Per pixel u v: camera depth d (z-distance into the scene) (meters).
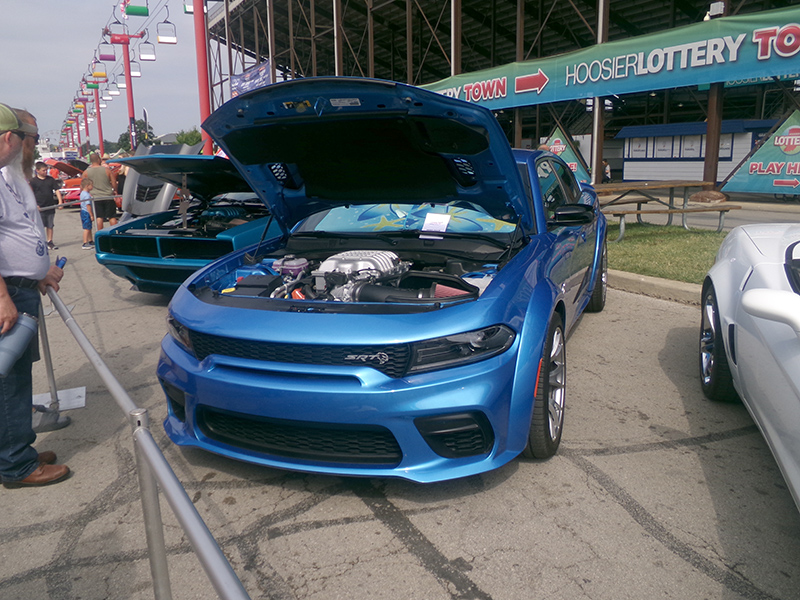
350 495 2.61
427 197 3.55
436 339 2.33
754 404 2.54
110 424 3.44
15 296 2.67
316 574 2.12
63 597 2.05
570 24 24.20
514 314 2.54
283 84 2.69
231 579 1.02
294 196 3.77
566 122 27.44
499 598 1.97
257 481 2.74
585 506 2.47
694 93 24.27
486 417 2.38
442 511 2.47
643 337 4.62
